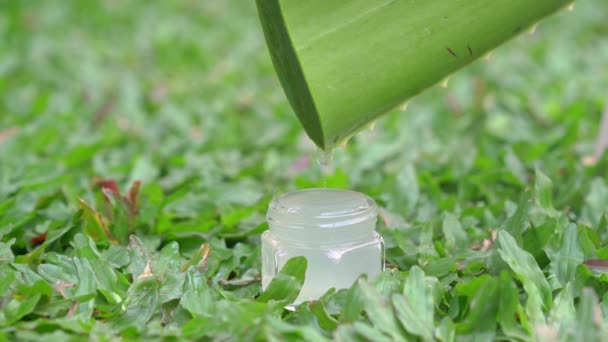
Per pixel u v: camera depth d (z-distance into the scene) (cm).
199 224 47
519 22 38
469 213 48
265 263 40
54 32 110
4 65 89
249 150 67
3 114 75
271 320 35
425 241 44
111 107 77
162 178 60
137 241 42
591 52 97
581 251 40
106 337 35
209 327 36
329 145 38
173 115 75
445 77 38
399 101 38
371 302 35
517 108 74
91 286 39
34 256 42
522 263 38
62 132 69
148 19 123
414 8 36
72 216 46
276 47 36
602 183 48
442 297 38
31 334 35
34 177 53
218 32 117
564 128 65
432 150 62
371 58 36
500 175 53
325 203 39
